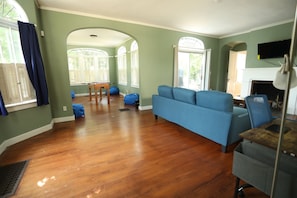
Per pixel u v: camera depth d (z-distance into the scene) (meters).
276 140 1.20
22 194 1.52
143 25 4.27
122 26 3.99
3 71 2.44
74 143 2.57
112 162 2.05
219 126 2.28
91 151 2.32
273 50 4.15
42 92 2.92
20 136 2.64
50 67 3.37
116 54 7.96
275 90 4.41
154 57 4.62
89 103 5.75
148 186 1.63
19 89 2.65
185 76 5.62
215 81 6.08
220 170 1.90
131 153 2.27
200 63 5.86
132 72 6.43
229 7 3.20
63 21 3.36
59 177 1.76
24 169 1.89
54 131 3.08
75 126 3.36
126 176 1.78
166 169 1.91
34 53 2.75
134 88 6.38
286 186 0.96
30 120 2.81
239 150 1.31
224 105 2.21
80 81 7.51
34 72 2.75
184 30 4.92
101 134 2.94
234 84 6.24
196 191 1.57
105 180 1.71
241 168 1.19
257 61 4.66
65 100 3.64
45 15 3.19
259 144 1.19
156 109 3.74
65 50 3.48
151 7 3.22
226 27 4.59
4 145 2.37
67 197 1.49
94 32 5.26
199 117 2.58
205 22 4.15
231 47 6.12
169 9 3.31
